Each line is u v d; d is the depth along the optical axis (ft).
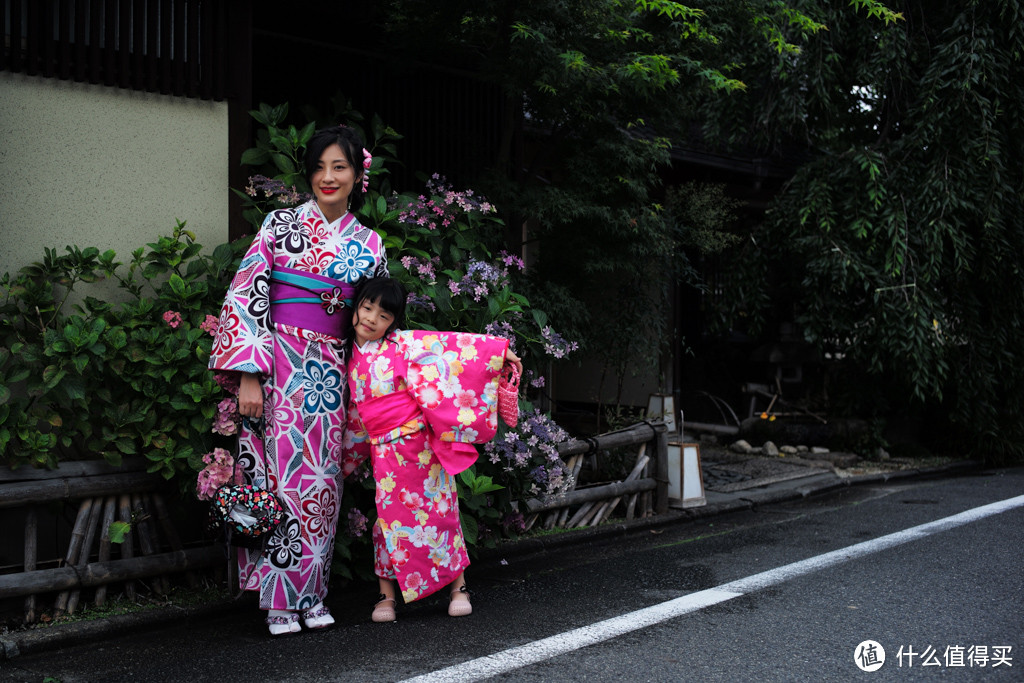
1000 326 25.55
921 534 16.25
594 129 18.88
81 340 10.96
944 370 24.31
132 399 11.80
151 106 13.03
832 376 29.91
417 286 13.30
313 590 11.09
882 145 26.05
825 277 25.21
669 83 17.88
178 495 12.42
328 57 18.01
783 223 25.98
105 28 12.56
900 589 12.67
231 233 13.88
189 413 11.79
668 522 17.98
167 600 11.86
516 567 14.43
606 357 20.81
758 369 33.06
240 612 11.91
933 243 23.58
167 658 10.14
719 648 10.33
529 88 17.48
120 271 12.69
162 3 13.11
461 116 19.84
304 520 10.94
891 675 9.46
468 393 11.19
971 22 23.75
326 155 11.02
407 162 18.92
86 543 11.35
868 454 26.43
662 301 21.97
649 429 18.28
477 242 15.25
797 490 21.22
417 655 10.19
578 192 18.29
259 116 13.76
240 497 10.41
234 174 13.96
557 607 12.12
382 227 14.20
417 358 11.13
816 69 24.82
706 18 18.34
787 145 31.65
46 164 12.07
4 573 11.10
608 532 16.70
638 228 18.81
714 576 13.66
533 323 16.06
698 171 29.22
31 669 9.78
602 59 17.37
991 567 13.82
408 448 11.22
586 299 20.49
